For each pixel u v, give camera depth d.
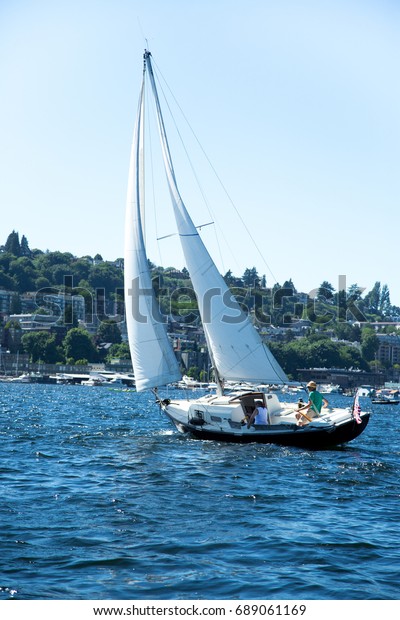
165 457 33.41
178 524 21.14
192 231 38.81
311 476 29.16
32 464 31.70
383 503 24.67
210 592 15.98
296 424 35.50
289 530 20.72
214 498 24.70
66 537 19.48
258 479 28.23
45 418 59.97
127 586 16.20
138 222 39.28
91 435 43.28
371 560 18.14
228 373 38.78
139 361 39.06
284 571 17.28
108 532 20.09
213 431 37.72
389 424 71.31
